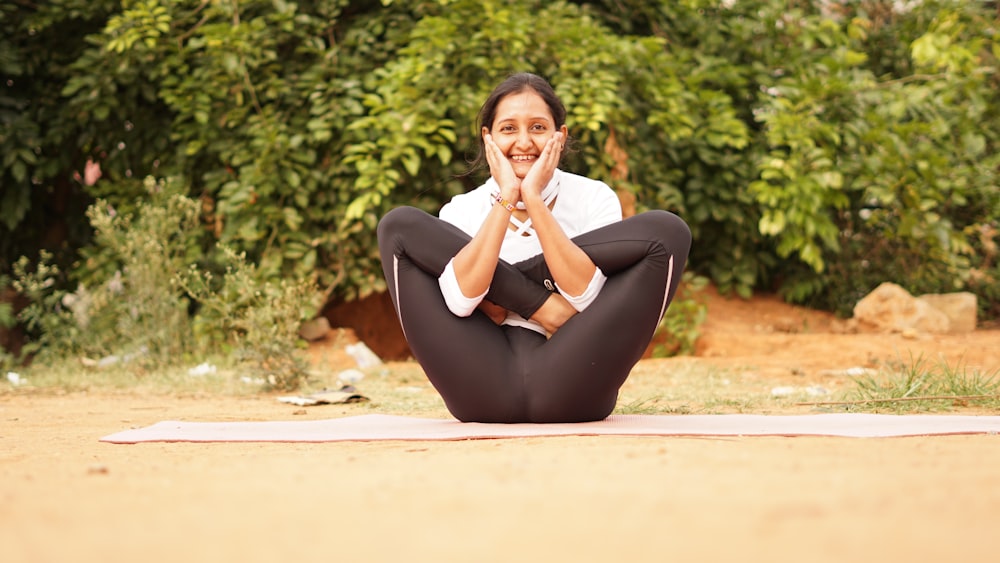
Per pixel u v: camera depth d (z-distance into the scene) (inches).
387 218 143.3
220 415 186.4
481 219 151.9
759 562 55.9
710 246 352.2
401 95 284.5
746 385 231.6
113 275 307.6
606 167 314.5
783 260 362.6
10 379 260.2
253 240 305.3
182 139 320.5
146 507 75.0
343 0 311.3
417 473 90.1
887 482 80.2
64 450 126.6
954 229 365.1
